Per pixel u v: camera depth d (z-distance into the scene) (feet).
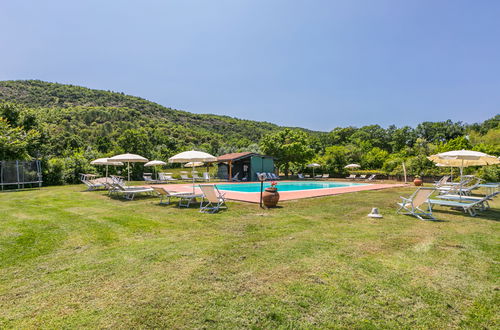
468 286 9.27
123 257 12.16
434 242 14.43
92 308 7.87
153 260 11.77
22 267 11.01
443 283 9.48
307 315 7.50
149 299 8.37
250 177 83.15
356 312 7.64
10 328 6.89
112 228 17.76
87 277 10.02
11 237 15.34
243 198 32.86
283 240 14.84
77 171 63.46
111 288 9.12
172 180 70.03
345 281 9.61
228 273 10.33
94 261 11.68
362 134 196.75
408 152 112.47
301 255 12.32
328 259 11.80
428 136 183.42
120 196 35.91
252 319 7.30
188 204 26.89
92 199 32.91
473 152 25.62
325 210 24.72
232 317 7.39
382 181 80.43
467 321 7.27
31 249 13.30
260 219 20.68
